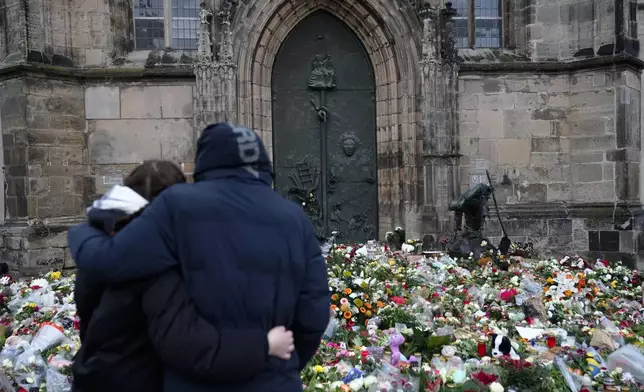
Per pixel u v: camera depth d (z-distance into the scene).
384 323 8.12
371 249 14.05
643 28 18.12
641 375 6.54
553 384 5.96
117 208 3.32
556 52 17.19
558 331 8.06
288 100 17.28
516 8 17.47
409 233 16.39
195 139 15.81
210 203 3.09
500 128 17.03
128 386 3.22
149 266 3.01
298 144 17.36
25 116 14.87
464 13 17.75
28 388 6.02
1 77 15.20
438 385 5.88
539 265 12.59
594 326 8.59
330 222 17.44
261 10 16.00
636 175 16.70
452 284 10.73
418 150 16.38
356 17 16.89
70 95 15.79
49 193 15.31
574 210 16.84
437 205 15.75
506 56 17.30
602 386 6.29
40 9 15.16
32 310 9.02
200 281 2.99
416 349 7.19
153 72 15.95
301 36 17.25
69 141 15.76
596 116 16.69
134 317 3.19
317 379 6.01
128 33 16.67
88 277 3.13
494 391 5.54
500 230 16.67
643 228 16.44
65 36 15.83
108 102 16.05
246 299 3.01
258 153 3.33
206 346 2.91
